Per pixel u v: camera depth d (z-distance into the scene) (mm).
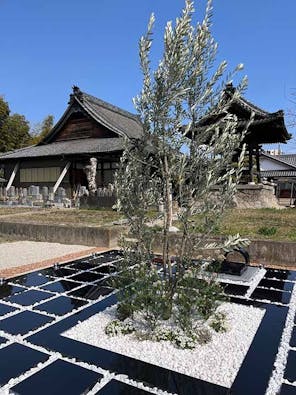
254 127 10500
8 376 2002
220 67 2461
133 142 2682
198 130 2521
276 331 2611
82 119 18750
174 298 2828
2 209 13070
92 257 5469
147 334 2490
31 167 18578
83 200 12898
